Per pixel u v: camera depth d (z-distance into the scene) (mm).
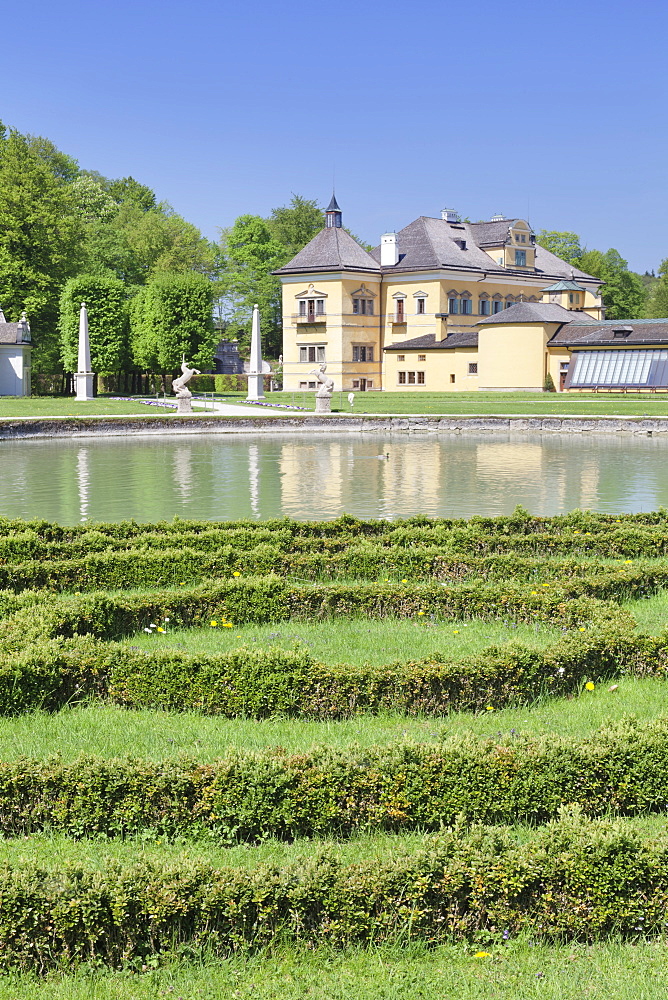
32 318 78625
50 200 78000
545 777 7473
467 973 5910
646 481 29953
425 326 85188
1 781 7363
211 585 13258
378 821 7305
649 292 159250
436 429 52031
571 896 6254
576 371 73000
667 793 7656
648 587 14742
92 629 11922
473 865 6289
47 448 42969
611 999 5656
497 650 10219
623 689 10531
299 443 45125
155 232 105562
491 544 17234
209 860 6832
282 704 9680
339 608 13359
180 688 9844
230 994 5727
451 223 92000
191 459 37625
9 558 16047
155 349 82312
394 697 9812
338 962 5988
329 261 84438
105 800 7316
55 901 5977
